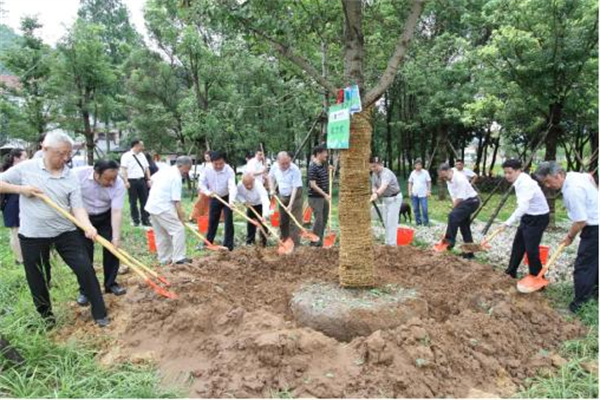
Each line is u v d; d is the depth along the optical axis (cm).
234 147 1967
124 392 366
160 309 478
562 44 1038
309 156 2547
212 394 367
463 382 387
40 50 1622
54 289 594
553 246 995
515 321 480
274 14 480
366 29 729
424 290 568
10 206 687
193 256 802
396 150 3023
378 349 390
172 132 2241
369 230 498
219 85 1845
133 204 1090
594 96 1080
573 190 548
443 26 1644
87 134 1677
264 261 679
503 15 1105
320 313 445
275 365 387
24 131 1570
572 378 398
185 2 498
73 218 457
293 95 1720
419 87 1698
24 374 377
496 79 1184
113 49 3194
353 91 456
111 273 576
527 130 1320
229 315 460
